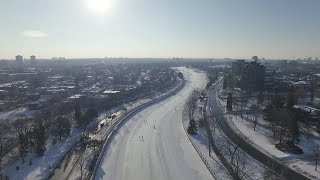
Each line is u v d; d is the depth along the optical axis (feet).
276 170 525.75
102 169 558.56
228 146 651.25
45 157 622.95
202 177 516.32
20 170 563.07
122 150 652.48
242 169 521.65
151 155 619.67
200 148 643.86
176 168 555.28
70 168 575.79
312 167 518.78
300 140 654.12
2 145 647.97
